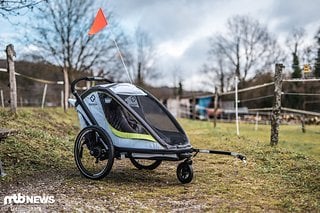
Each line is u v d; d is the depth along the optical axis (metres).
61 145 8.16
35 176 5.77
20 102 22.50
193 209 4.47
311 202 4.61
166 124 5.90
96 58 26.39
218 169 6.84
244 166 7.07
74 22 25.31
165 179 6.11
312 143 11.27
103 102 6.04
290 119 23.89
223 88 47.84
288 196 4.95
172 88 47.97
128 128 5.79
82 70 26.03
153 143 5.55
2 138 5.67
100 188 5.34
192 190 5.36
